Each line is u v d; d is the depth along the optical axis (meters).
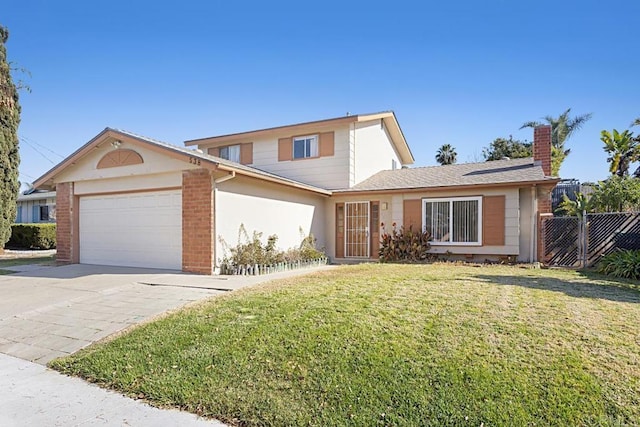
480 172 14.51
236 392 3.56
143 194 11.28
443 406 3.16
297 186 12.62
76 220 12.59
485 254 12.79
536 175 12.70
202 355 4.30
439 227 13.46
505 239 12.54
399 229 14.04
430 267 10.63
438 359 3.85
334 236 15.59
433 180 14.38
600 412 2.99
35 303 6.98
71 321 5.95
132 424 3.17
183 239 10.34
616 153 20.30
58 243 12.77
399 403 3.23
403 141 20.56
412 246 13.34
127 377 3.98
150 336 4.95
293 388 3.56
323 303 5.84
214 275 9.72
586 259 11.09
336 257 15.53
